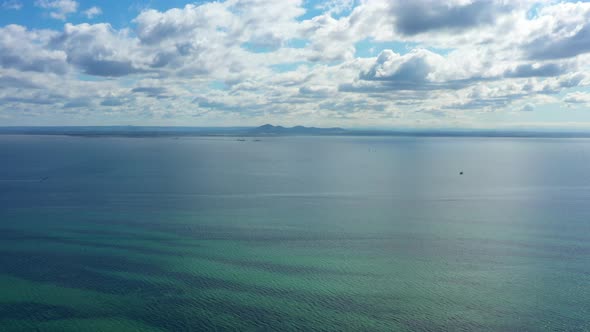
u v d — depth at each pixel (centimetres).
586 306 3909
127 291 4162
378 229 6188
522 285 4331
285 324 3616
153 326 3578
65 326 3562
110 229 6103
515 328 3584
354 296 4103
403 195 9000
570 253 5200
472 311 3841
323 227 6281
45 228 6141
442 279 4466
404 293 4159
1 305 3881
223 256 5072
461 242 5612
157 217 6812
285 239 5706
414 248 5384
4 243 5484
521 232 6056
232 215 6994
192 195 8825
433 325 3628
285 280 4425
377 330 3550
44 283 4319
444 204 8031
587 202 8225
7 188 9525
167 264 4822
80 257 5012
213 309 3841
